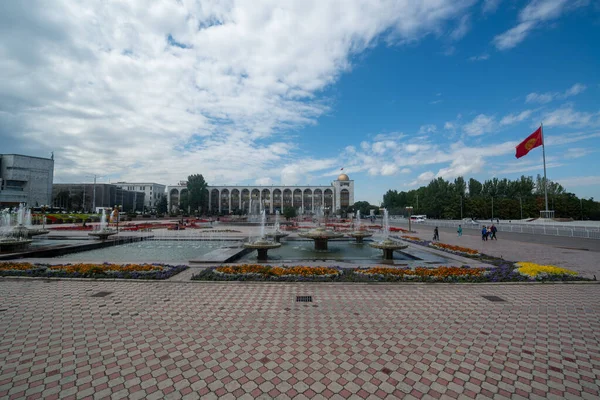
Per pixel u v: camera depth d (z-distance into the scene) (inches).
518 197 2481.5
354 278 330.3
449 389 128.7
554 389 129.1
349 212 3398.1
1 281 316.5
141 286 301.4
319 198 3892.7
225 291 284.8
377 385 131.0
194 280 323.9
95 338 176.1
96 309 228.7
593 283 322.0
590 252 582.6
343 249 647.8
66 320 205.0
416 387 129.9
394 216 3282.5
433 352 162.1
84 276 333.1
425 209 2768.2
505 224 1414.9
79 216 1626.5
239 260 479.8
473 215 2511.1
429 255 529.0
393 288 299.0
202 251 626.2
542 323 205.5
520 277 336.2
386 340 176.6
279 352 160.7
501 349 166.4
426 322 206.2
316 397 122.3
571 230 989.2
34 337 176.7
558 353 162.2
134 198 3732.8
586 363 151.6
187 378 135.2
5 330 186.7
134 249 658.2
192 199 3046.3
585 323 206.1
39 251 516.4
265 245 462.6
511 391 127.5
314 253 586.6
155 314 218.8
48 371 139.9
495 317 216.8
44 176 2785.4
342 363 149.6
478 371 143.4
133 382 131.5
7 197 2492.6
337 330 191.0
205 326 196.4
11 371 139.3
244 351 161.5
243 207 3796.8
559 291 291.4
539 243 758.5
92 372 139.3
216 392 125.0
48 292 276.8
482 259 479.8
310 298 263.0
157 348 163.9
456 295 275.3
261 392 125.3
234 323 202.1
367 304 246.4
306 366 146.5
